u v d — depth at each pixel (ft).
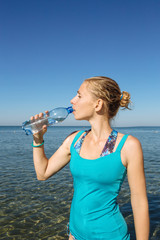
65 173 28.94
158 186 22.56
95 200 4.31
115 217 4.33
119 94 4.91
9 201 18.10
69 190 21.20
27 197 19.13
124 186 22.24
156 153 51.29
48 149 58.08
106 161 4.24
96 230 4.27
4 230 13.24
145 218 4.23
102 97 4.63
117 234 4.26
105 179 4.24
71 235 4.79
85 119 4.88
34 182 24.21
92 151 4.54
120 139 4.43
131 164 4.23
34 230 13.23
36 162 5.23
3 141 90.74
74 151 4.75
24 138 115.96
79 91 4.91
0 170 30.76
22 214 15.52
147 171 30.27
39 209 16.43
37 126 5.08
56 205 17.25
